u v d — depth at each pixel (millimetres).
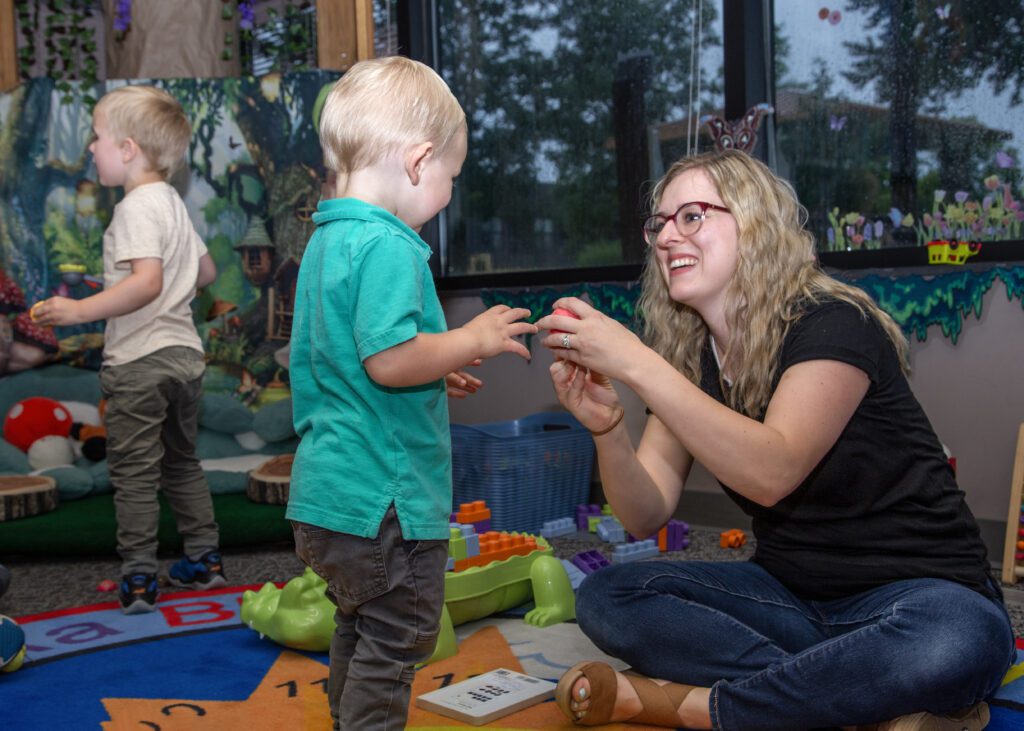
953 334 2398
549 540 2781
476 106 3562
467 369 3426
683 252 1354
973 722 1271
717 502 2869
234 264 3119
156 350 2086
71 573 2465
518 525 2799
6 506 2602
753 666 1276
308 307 1220
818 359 1236
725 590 1376
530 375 3240
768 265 1324
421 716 1430
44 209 3072
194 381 2176
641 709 1320
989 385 2357
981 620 1156
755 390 1319
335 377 1182
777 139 2809
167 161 2189
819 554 1341
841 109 2680
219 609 2064
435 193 1263
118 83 3123
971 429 2391
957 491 1329
